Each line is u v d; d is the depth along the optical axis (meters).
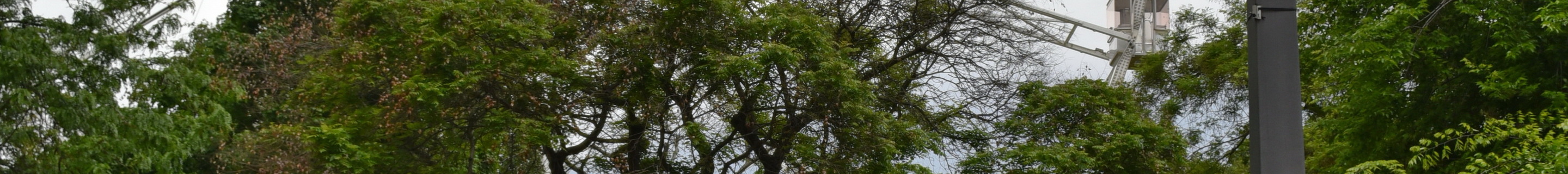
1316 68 20.44
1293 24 5.38
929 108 26.12
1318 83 23.17
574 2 21.94
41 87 17.62
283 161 20.48
